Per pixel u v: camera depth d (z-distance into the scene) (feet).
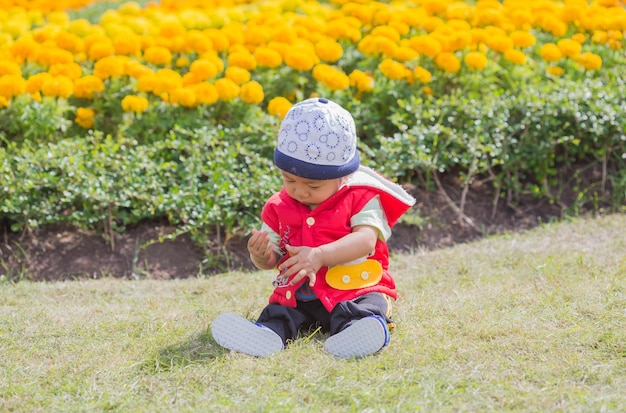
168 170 18.57
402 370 10.69
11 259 17.42
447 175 20.39
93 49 20.95
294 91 21.33
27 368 11.23
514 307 13.04
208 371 10.82
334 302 11.86
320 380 10.44
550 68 22.45
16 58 21.21
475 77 21.84
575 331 11.79
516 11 23.88
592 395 9.82
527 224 19.61
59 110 19.71
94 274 17.19
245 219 17.85
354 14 24.30
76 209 18.25
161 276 17.30
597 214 19.66
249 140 19.52
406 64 21.91
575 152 20.89
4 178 17.62
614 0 25.41
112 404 10.02
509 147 20.40
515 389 10.04
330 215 11.98
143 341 12.15
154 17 26.07
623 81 22.26
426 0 24.59
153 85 19.79
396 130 20.93
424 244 18.67
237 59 20.90
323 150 11.41
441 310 13.05
